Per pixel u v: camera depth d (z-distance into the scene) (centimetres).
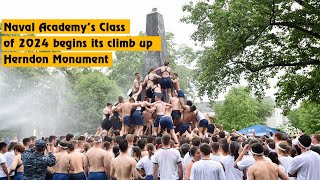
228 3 2103
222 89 2244
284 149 809
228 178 740
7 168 1027
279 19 1955
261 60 2166
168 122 1491
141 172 859
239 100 5744
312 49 2017
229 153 767
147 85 1908
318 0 1889
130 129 1725
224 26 1977
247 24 1873
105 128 1830
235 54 2062
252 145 596
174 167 779
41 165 770
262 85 2333
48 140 1192
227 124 5700
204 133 1717
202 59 2453
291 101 2261
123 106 1716
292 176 686
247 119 5672
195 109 1734
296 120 5850
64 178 936
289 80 2294
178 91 1959
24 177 765
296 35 2102
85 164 921
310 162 659
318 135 897
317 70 2188
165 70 1895
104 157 906
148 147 854
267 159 592
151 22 2177
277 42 2092
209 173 614
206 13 2464
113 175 798
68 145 963
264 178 569
